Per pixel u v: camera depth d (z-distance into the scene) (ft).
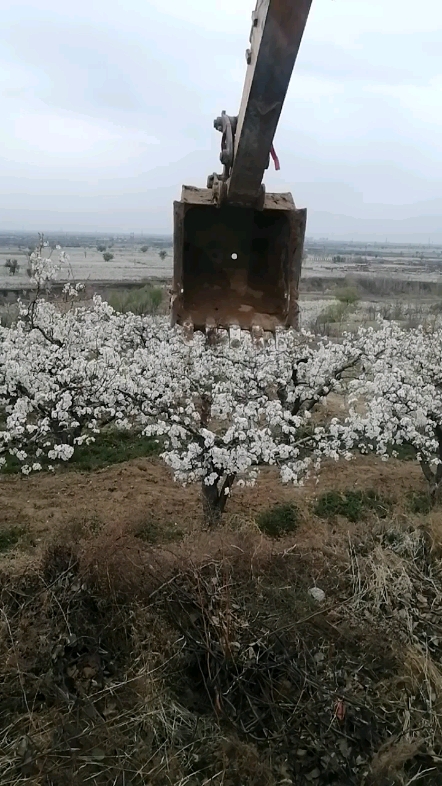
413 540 28.66
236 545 25.18
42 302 49.39
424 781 15.99
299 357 43.34
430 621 22.52
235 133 11.44
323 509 39.34
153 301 94.94
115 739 16.53
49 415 37.42
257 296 14.19
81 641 20.30
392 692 18.78
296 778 15.98
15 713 17.83
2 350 39.04
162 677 18.93
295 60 9.44
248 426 32.60
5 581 23.80
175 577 21.49
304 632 20.33
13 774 15.53
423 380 44.11
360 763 16.20
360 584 24.03
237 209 13.67
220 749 16.66
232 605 20.81
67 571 22.90
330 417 57.41
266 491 42.70
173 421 35.01
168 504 39.58
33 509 38.06
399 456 52.06
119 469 45.73
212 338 13.93
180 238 12.97
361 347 46.26
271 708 17.71
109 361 39.45
